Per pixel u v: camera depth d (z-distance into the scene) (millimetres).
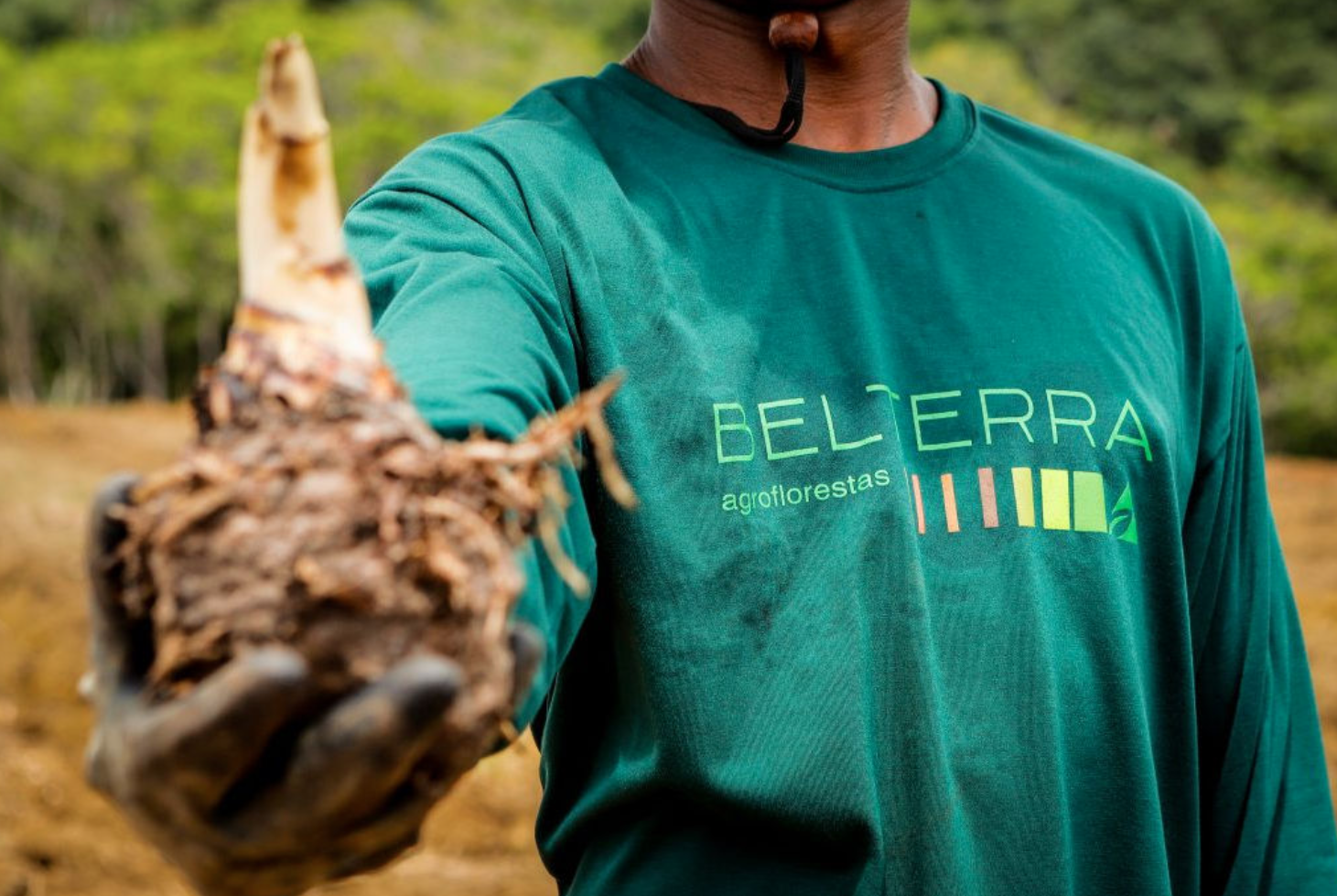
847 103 1315
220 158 34531
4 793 6176
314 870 685
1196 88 53500
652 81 1340
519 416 871
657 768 1108
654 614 1108
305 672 641
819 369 1178
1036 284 1256
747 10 1295
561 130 1234
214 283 33875
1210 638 1350
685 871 1113
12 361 32469
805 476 1149
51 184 32469
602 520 1125
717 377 1153
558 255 1152
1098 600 1197
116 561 718
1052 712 1155
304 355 752
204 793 644
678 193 1220
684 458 1133
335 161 34031
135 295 33031
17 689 7258
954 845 1112
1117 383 1241
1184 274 1366
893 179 1271
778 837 1110
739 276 1194
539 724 1294
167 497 720
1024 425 1203
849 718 1106
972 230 1270
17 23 46406
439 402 836
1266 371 34312
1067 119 50094
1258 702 1339
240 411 741
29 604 7926
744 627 1115
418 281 1006
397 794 688
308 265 773
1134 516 1242
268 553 702
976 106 1388
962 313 1228
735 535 1125
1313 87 54844
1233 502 1372
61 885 5609
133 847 6023
